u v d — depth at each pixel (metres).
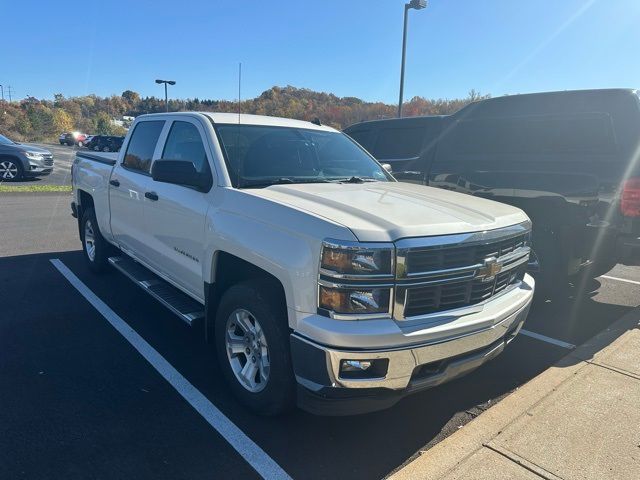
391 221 2.79
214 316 3.71
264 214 3.10
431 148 6.83
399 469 2.86
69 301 5.48
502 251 3.26
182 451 2.96
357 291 2.63
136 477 2.72
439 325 2.80
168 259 4.28
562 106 5.67
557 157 5.62
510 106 6.11
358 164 4.67
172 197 4.08
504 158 6.05
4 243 8.30
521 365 4.27
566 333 5.00
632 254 5.02
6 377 3.76
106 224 5.72
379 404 2.80
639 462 2.87
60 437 3.04
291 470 2.84
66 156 37.72
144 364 4.05
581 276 6.10
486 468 2.79
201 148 4.00
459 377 3.12
